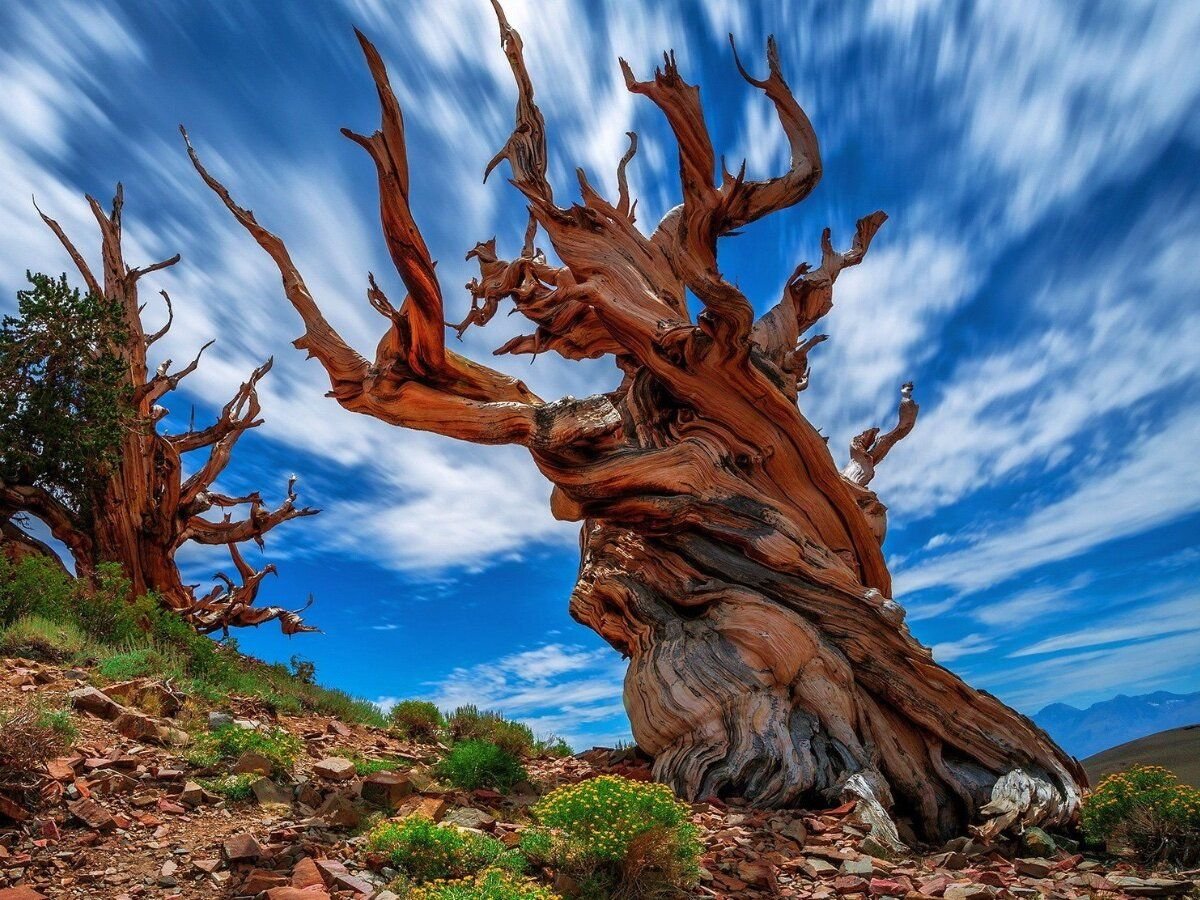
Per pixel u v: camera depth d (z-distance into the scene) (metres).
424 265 10.94
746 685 10.59
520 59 14.45
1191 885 7.25
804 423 12.94
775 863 7.07
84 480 18.45
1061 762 10.66
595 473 12.34
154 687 8.56
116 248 21.00
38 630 9.91
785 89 14.72
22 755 5.57
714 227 13.83
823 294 16.11
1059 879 7.57
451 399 12.60
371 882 5.07
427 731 12.63
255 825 5.91
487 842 5.88
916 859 8.14
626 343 13.81
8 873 4.67
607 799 5.84
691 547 12.32
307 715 11.12
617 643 12.95
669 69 12.81
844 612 11.40
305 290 13.41
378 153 9.87
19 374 17.02
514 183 14.28
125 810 5.73
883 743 10.51
